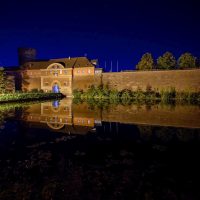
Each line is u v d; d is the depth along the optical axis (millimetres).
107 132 15984
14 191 7293
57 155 10828
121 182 7922
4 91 53312
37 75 71500
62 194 7102
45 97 55031
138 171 8844
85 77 65125
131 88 60844
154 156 10594
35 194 7098
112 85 62844
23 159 10258
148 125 18500
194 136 14398
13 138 14188
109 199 6809
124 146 12367
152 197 6898
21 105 36094
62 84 66938
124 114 25484
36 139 13969
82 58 67938
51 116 23953
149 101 45562
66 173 8719
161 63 69750
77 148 11992
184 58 66938
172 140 13461
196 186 7594
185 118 22000
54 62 70938
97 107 33688
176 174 8547
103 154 10945
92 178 8211
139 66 70438
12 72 76625
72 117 23359
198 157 10445
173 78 56375
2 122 19875
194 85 54062
